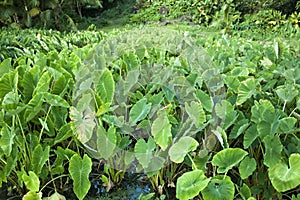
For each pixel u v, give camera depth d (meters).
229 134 2.18
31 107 2.04
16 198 2.27
